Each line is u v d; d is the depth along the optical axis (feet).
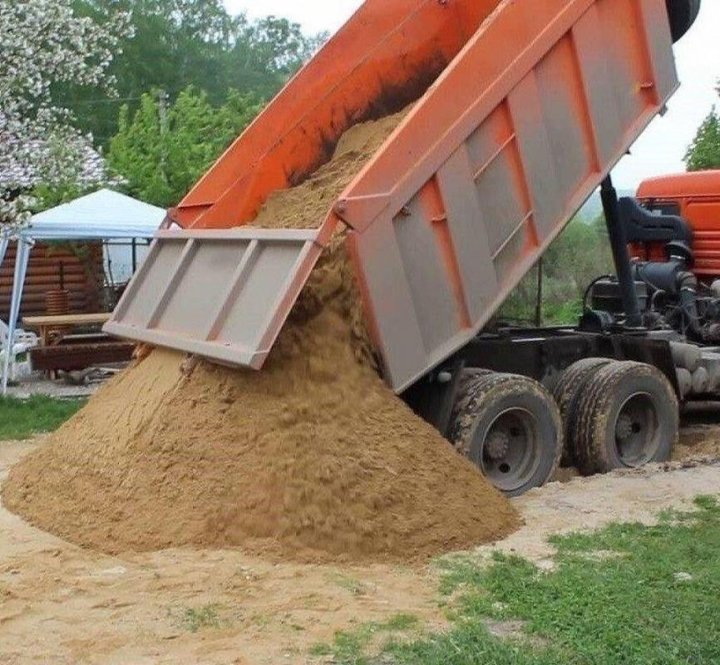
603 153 28.71
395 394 24.81
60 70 52.60
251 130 30.91
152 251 28.60
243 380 23.58
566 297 41.01
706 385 34.35
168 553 21.61
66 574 20.81
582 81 28.19
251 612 18.67
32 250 77.82
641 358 32.40
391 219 24.54
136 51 176.86
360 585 20.13
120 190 84.38
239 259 24.75
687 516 24.95
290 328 24.09
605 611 18.28
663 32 29.73
